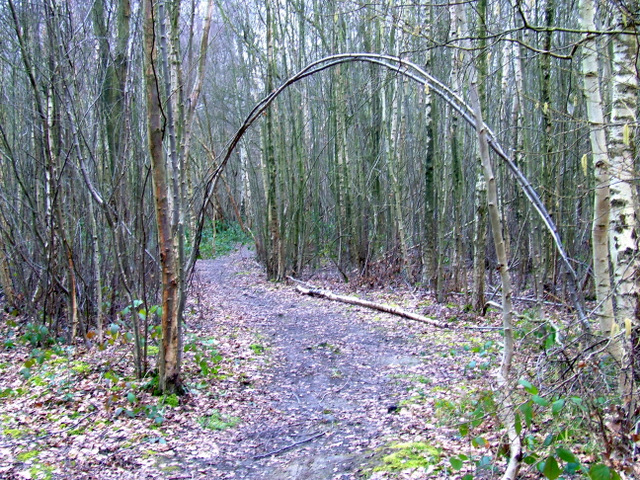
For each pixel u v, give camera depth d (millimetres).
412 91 18016
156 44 8078
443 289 12211
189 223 21172
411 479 4047
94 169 7242
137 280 7668
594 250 4766
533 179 11391
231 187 34156
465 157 15586
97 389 5980
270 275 17797
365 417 5809
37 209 8328
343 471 4438
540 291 9117
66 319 8438
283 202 17516
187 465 4613
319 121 20172
